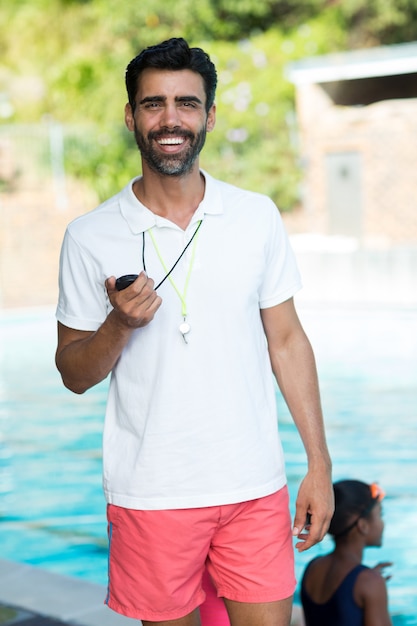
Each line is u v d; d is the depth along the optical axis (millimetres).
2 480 6715
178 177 2279
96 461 7113
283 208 19109
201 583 2479
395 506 5691
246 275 2312
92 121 20875
